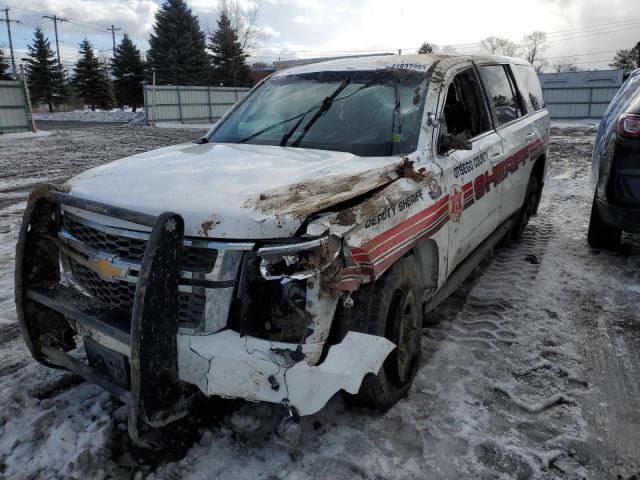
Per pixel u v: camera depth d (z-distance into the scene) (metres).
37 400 2.90
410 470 2.44
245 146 3.48
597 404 2.95
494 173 4.23
